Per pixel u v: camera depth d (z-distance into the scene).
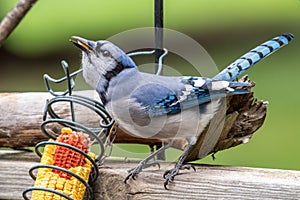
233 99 8.64
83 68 8.91
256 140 13.97
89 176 8.05
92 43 8.80
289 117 14.65
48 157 7.90
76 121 8.87
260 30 16.67
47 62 16.05
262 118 8.85
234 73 8.99
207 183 8.00
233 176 8.08
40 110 8.92
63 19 16.19
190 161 8.84
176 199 8.04
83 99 8.35
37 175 8.05
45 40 16.09
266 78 15.75
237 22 16.66
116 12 16.28
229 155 13.49
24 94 9.07
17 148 9.07
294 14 16.81
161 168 8.44
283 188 7.83
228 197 7.94
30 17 16.12
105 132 8.32
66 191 7.79
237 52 16.31
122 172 8.09
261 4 16.86
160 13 9.12
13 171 8.38
